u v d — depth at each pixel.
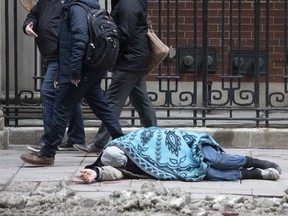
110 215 13.63
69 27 16.55
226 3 22.73
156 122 18.72
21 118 19.95
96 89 17.20
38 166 17.22
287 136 19.62
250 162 16.06
